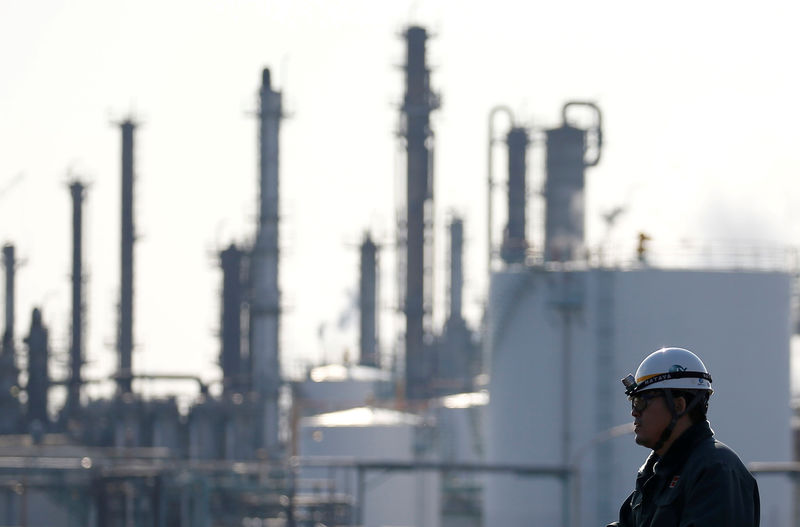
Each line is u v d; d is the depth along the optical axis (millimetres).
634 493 26656
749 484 25359
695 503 25078
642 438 26422
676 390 26172
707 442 25797
